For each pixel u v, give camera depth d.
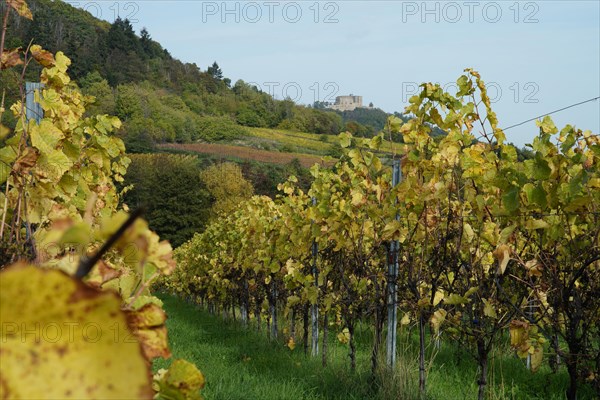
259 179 58.50
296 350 9.34
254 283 11.66
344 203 6.98
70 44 80.62
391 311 6.32
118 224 0.53
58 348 0.40
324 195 7.52
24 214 2.62
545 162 4.10
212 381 6.92
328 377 6.93
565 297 4.09
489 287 4.86
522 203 4.34
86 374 0.41
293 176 9.58
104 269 1.01
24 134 2.67
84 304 0.39
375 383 6.23
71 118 3.74
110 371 0.41
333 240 7.96
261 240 10.24
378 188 6.43
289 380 7.07
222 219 15.96
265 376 7.34
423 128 5.34
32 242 2.41
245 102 94.06
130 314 0.92
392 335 6.32
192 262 18.98
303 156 76.81
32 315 0.39
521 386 6.75
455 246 5.18
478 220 4.79
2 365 0.39
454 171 5.05
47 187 2.67
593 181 4.37
